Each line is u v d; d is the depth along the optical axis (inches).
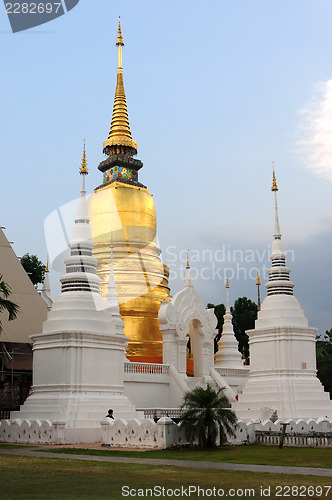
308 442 1320.1
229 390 1972.2
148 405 1815.9
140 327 2044.8
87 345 1520.7
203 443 1266.0
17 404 1892.2
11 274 1979.6
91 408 1470.2
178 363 1941.4
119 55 2591.0
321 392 1835.6
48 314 1596.9
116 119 2490.2
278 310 1892.2
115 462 968.9
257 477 798.5
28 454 1117.7
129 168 2433.6
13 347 1913.1
